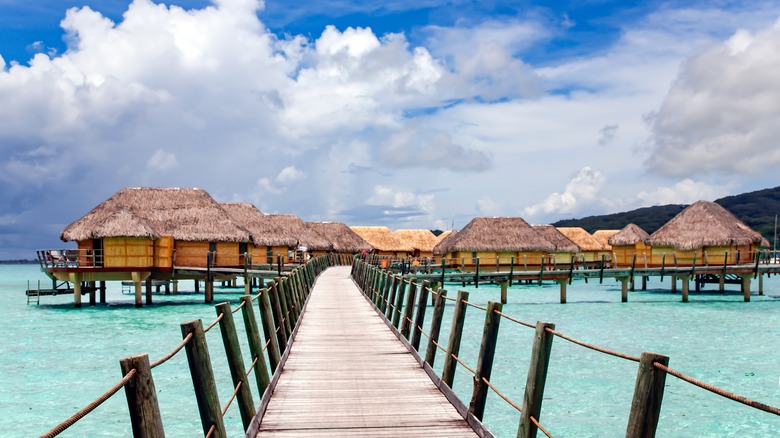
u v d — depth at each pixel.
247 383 6.97
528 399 5.65
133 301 36.94
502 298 33.44
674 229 42.44
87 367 16.48
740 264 39.88
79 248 32.69
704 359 17.22
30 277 98.25
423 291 11.53
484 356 7.12
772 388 13.83
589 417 11.48
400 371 9.86
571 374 14.97
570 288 51.22
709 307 32.66
